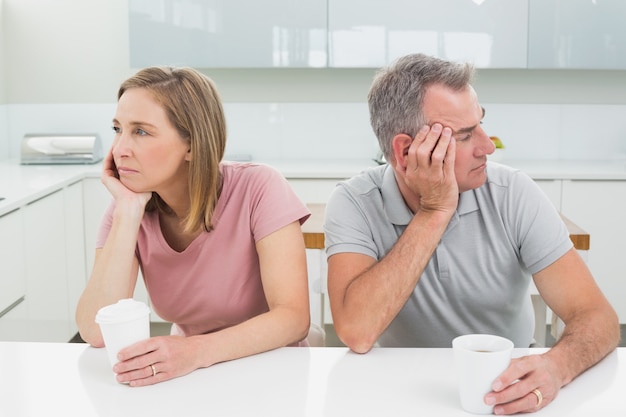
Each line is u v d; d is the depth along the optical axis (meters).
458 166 1.56
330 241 1.72
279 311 1.52
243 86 4.43
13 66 4.48
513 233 1.70
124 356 1.26
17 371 1.35
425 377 1.30
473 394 1.16
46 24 4.44
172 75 1.58
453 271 1.71
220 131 1.63
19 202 3.02
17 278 3.04
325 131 4.45
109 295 1.57
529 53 4.00
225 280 1.69
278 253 1.62
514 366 1.18
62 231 3.59
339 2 3.98
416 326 1.78
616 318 1.51
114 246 1.60
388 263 1.54
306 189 3.89
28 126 4.52
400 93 1.56
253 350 1.42
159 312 1.80
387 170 1.77
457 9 3.97
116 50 4.45
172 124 1.55
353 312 1.51
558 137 4.44
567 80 4.40
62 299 3.60
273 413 1.16
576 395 1.24
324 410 1.17
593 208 3.85
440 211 1.56
